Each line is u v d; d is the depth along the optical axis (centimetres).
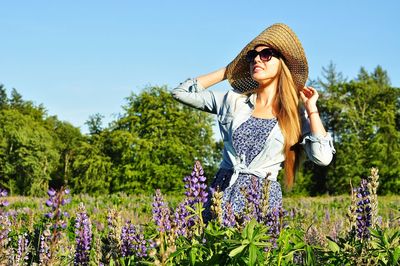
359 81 6969
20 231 741
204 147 5409
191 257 298
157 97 5284
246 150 494
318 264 351
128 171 4950
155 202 342
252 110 511
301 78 509
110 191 5262
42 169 6556
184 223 385
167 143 5031
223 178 500
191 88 540
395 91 6312
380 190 5406
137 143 4978
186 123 5259
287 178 501
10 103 9175
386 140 5572
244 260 283
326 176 5703
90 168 5200
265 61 502
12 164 6419
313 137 479
